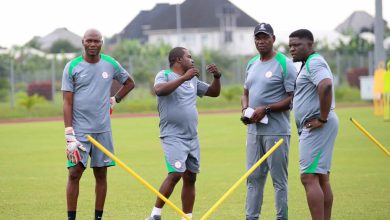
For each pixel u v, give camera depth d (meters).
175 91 23.67
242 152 46.00
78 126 23.73
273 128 23.52
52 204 28.44
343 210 26.30
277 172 23.70
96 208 24.50
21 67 111.00
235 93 111.00
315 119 21.44
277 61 23.52
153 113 96.12
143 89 116.31
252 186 24.02
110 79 24.14
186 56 23.91
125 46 163.75
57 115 94.69
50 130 67.75
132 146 50.62
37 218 25.69
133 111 100.06
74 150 23.22
